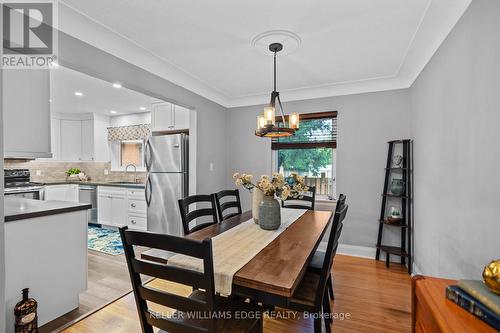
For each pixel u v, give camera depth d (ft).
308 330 5.98
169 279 3.24
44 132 5.83
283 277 3.61
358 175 10.76
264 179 6.19
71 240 6.42
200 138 11.48
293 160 12.50
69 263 6.38
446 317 2.62
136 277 3.53
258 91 11.76
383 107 10.32
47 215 5.88
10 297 5.23
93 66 6.68
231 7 5.60
